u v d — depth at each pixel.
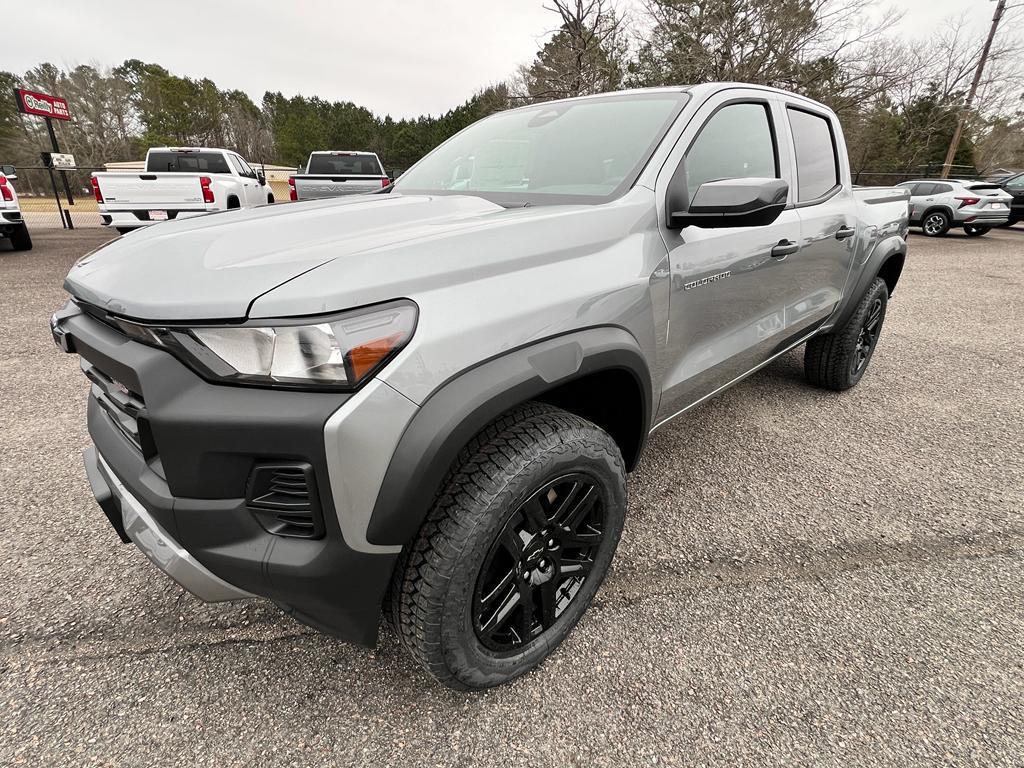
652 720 1.56
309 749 1.48
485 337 1.34
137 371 1.25
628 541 2.32
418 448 1.22
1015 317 6.38
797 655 1.77
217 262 1.35
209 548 1.28
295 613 1.40
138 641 1.82
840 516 2.51
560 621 1.74
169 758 1.46
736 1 15.02
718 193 1.74
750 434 3.30
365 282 1.22
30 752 1.46
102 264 1.54
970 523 2.47
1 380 3.98
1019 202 16.53
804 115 2.97
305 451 1.17
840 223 3.09
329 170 13.52
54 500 2.56
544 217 1.64
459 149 2.79
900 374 4.40
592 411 1.97
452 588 1.37
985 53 23.50
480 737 1.52
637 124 2.20
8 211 9.34
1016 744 1.49
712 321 2.22
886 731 1.53
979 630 1.88
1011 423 3.49
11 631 1.84
